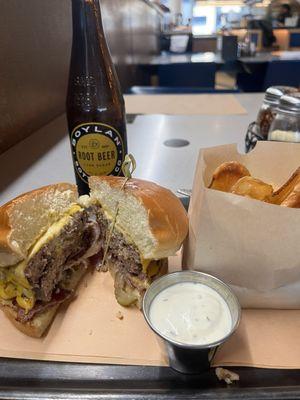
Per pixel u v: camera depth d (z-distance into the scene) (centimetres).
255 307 74
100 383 61
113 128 99
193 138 166
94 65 95
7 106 141
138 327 72
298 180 72
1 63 133
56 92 188
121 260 84
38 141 161
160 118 197
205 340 59
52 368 63
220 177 79
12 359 65
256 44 545
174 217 75
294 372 62
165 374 62
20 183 124
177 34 583
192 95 247
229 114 200
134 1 366
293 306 73
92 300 80
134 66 372
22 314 72
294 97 111
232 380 60
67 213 89
